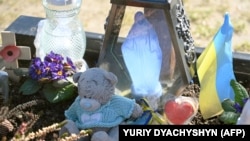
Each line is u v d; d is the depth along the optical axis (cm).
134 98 167
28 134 140
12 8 289
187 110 154
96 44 193
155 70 161
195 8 283
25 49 177
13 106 172
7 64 179
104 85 147
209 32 263
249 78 185
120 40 175
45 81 168
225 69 161
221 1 290
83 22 276
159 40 161
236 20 272
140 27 157
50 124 167
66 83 168
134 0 154
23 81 183
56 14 170
